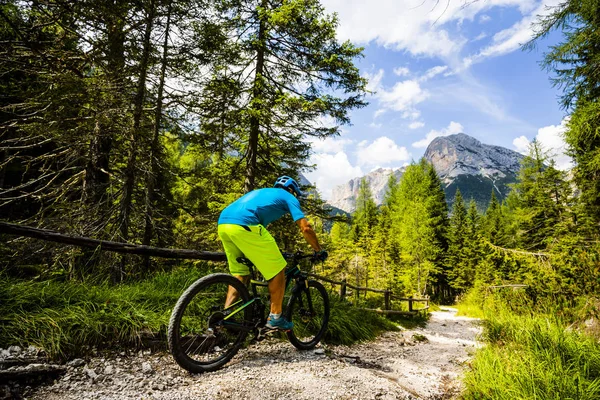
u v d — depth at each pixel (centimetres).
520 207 2486
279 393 264
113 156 838
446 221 4056
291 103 923
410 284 2873
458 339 734
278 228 1117
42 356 260
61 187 704
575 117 855
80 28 618
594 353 379
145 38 718
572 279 707
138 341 310
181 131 923
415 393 329
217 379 279
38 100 651
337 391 279
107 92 639
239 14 1006
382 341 589
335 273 2577
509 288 916
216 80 923
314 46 998
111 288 388
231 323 315
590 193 1077
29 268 544
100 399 227
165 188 1111
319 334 416
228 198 1070
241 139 1024
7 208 876
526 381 313
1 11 516
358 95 1005
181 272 482
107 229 675
